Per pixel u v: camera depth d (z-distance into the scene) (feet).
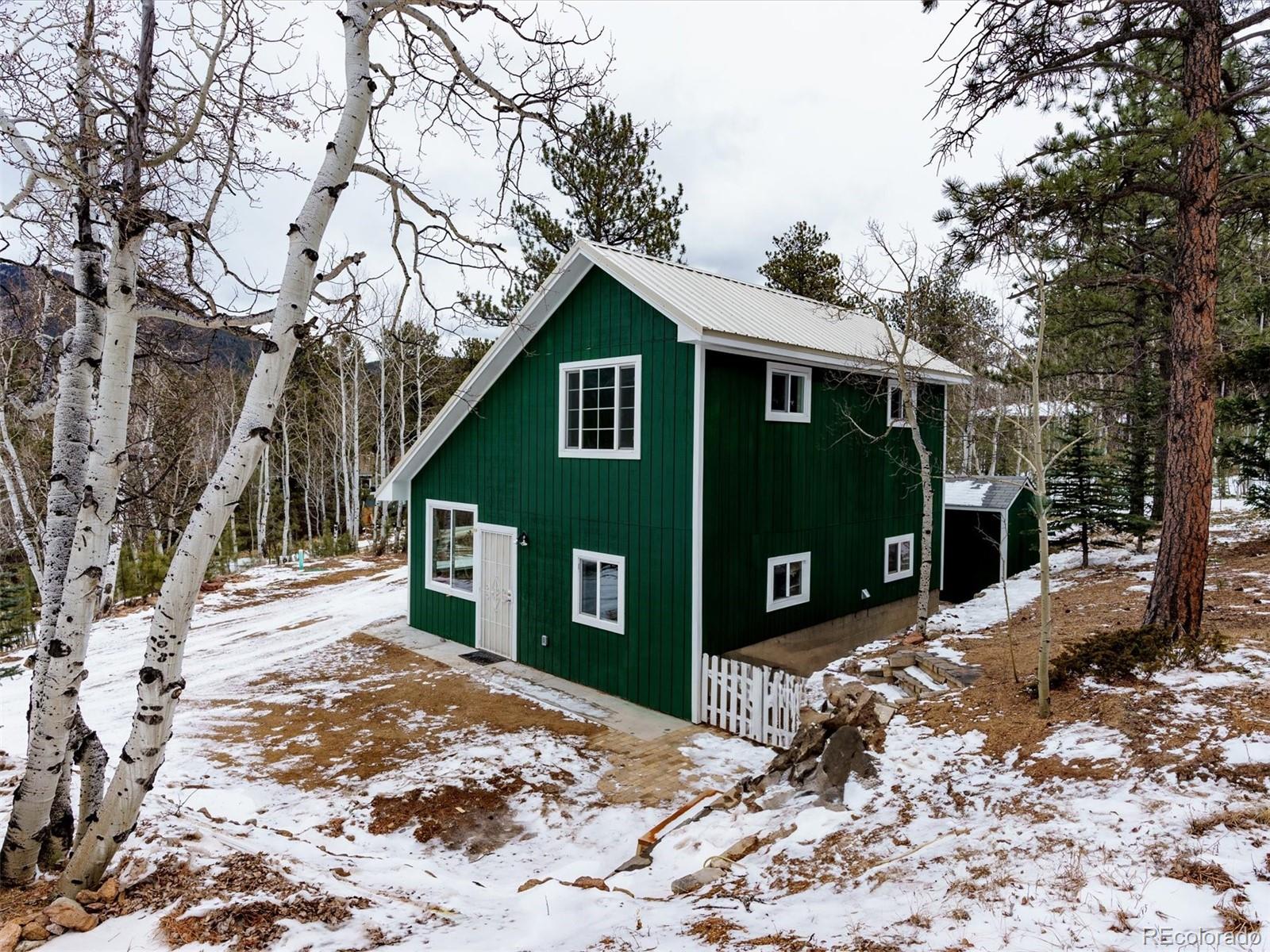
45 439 58.44
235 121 15.65
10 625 49.11
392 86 15.93
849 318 51.80
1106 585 40.04
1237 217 29.30
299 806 22.66
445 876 18.06
